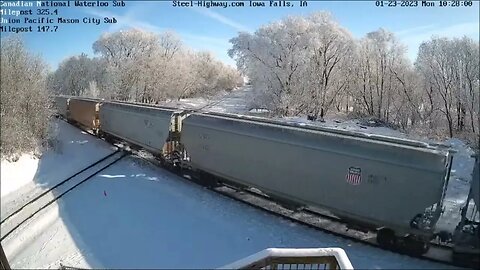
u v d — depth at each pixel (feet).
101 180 67.36
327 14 148.56
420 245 39.09
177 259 41.06
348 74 150.92
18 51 88.94
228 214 50.29
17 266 44.60
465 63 115.85
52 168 77.61
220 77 243.19
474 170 37.50
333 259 21.58
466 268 36.73
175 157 68.08
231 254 40.86
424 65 124.47
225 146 55.67
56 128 95.71
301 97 149.07
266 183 50.31
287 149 47.26
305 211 51.55
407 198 37.96
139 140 79.20
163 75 190.29
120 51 201.46
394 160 38.68
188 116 64.85
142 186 62.90
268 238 43.60
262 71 151.74
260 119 56.54
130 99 191.01
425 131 119.14
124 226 49.29
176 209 52.65
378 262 38.11
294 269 26.55
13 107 82.23
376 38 143.13
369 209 40.70
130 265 40.96
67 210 56.49
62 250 46.16
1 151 72.95
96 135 105.60
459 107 119.24
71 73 238.68
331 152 43.14
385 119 141.38
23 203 61.57
